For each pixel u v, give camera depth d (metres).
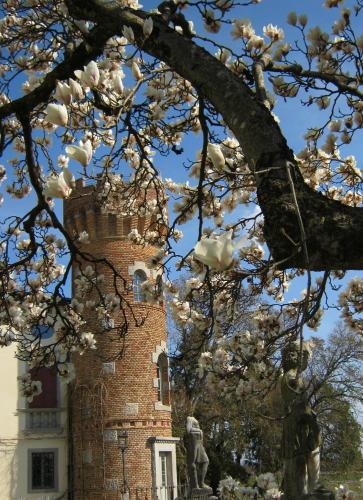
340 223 3.04
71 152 3.34
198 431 21.05
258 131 3.66
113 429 24.56
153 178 7.38
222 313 6.62
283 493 7.37
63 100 3.93
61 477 26.03
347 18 5.84
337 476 26.61
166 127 7.05
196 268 5.84
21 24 7.77
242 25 5.54
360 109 6.52
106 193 8.59
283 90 5.99
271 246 3.20
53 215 6.97
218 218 7.09
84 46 5.84
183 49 4.38
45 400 26.86
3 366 26.64
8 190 9.05
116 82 4.72
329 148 6.55
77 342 8.70
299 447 7.23
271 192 3.31
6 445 25.84
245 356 6.41
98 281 9.35
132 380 24.97
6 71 8.17
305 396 7.21
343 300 6.70
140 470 24.23
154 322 25.95
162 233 8.44
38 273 9.31
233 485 5.64
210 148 3.49
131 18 4.79
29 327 8.98
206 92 4.17
